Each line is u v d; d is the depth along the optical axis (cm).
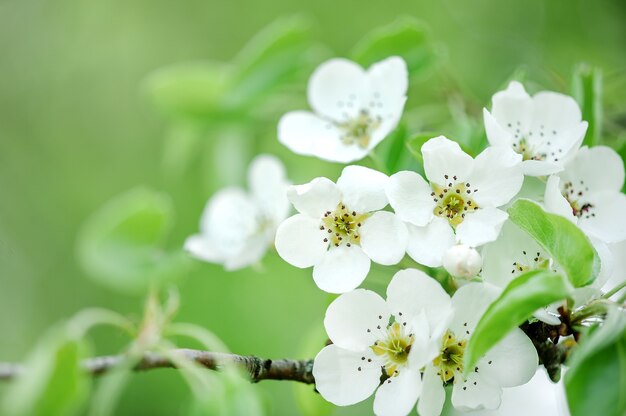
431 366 37
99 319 38
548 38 61
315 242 38
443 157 38
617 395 35
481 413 49
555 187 37
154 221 48
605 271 38
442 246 37
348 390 38
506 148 38
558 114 40
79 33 81
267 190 46
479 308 37
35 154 80
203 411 36
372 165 44
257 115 52
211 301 60
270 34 49
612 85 48
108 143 79
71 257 76
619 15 60
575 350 38
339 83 43
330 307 38
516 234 38
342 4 69
